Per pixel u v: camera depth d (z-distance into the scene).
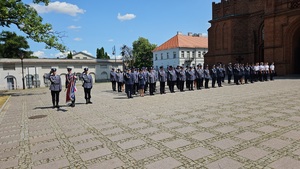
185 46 63.41
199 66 18.78
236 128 6.34
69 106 11.89
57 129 7.18
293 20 28.41
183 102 11.45
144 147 5.17
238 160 4.26
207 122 7.14
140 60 83.88
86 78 12.45
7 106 13.20
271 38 30.72
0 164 4.58
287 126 6.31
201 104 10.53
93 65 48.06
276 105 9.46
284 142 5.08
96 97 15.83
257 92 14.09
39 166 4.40
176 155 4.62
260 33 38.31
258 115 7.79
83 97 16.16
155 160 4.43
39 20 20.97
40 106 12.55
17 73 39.53
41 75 41.88
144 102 12.14
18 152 5.26
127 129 6.77
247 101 10.79
